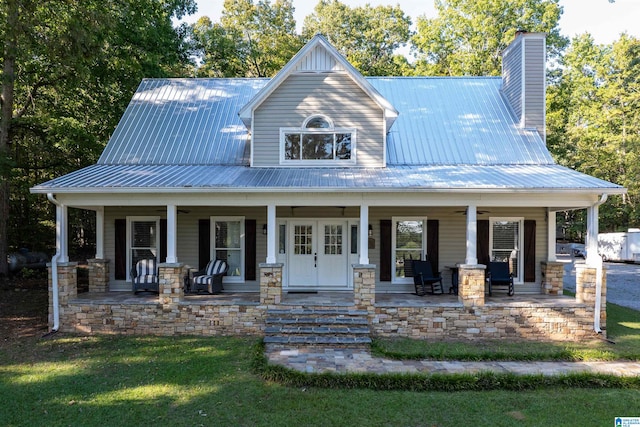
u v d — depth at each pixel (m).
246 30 33.69
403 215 13.22
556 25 30.00
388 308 10.34
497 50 29.59
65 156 19.27
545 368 7.96
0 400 6.55
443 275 13.13
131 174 11.57
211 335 10.41
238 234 13.33
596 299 10.30
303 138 12.70
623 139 33.66
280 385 7.07
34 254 19.94
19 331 10.67
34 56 16.08
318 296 11.79
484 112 14.99
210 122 14.62
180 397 6.62
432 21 32.38
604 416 6.10
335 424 5.81
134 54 18.53
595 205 10.43
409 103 15.61
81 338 10.11
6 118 15.79
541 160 12.97
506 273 12.09
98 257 13.16
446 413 6.15
